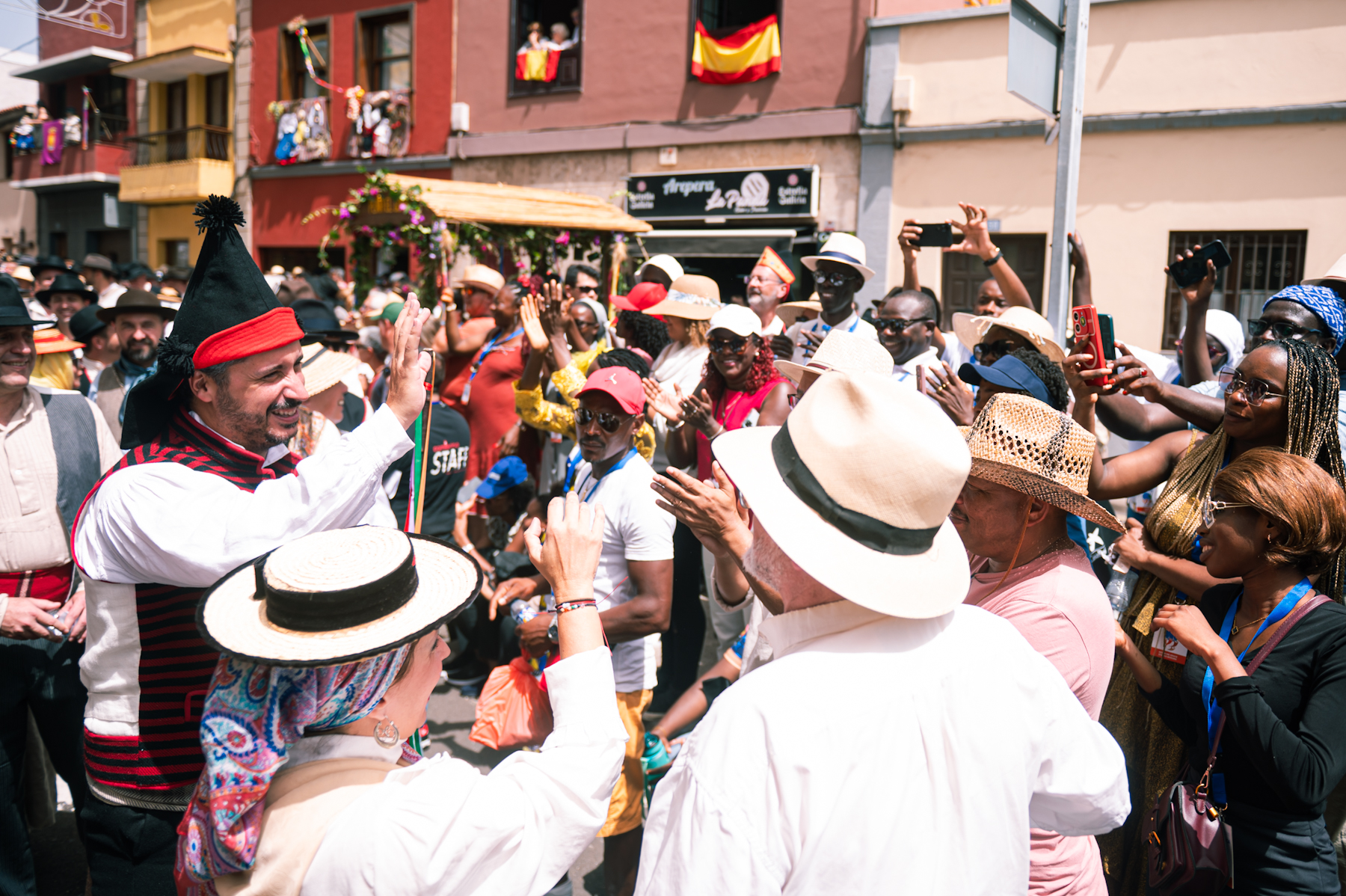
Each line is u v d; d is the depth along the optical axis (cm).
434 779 140
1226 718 214
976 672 143
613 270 1044
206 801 139
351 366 404
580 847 152
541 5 1412
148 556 205
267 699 134
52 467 334
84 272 1045
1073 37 358
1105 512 198
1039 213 1006
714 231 1204
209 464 217
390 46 1555
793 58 1152
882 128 1087
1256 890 222
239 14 1734
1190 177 921
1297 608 226
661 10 1245
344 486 205
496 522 517
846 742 130
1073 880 205
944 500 138
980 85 1029
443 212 848
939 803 133
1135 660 250
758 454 155
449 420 470
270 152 1709
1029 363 275
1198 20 903
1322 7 853
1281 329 360
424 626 140
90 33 2084
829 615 143
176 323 215
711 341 460
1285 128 877
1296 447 268
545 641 297
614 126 1295
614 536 319
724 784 128
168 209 1950
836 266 532
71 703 320
